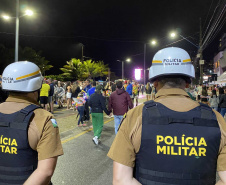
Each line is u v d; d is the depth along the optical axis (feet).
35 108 5.05
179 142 3.69
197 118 3.83
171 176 3.64
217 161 3.79
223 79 59.41
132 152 3.96
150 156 3.77
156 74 4.42
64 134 22.18
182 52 4.46
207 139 3.68
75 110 41.04
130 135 3.96
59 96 44.14
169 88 4.32
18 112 4.90
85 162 14.74
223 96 30.53
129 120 4.09
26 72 5.25
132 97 44.86
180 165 3.64
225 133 3.81
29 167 4.75
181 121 3.80
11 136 4.71
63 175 12.68
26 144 4.69
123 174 3.83
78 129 24.66
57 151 4.85
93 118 19.19
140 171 3.88
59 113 36.83
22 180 4.66
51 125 4.91
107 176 12.60
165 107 4.02
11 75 5.19
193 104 4.09
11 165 4.68
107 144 19.10
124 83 48.32
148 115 3.96
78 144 19.03
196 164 3.63
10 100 5.25
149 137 3.80
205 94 40.63
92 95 19.06
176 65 4.27
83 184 11.60
